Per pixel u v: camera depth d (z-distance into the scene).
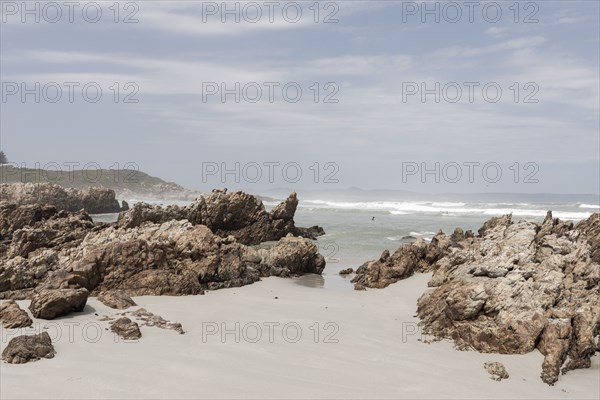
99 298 24.56
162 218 50.34
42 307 21.08
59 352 17.53
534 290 21.16
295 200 59.06
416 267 33.22
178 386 15.06
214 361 17.33
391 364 18.11
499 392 16.00
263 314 24.48
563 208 111.19
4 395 14.01
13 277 26.05
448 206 128.75
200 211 53.94
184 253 31.16
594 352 19.39
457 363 18.48
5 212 49.62
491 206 123.06
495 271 22.62
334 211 111.75
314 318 24.00
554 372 17.52
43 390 14.42
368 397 15.04
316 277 36.75
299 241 38.91
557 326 19.17
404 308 26.33
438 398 15.27
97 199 109.62
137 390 14.66
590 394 16.33
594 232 28.44
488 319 20.70
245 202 55.72
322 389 15.39
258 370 16.77
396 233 62.69
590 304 20.53
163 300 26.55
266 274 35.97
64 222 46.09
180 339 19.70
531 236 24.91
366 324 23.23
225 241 35.91
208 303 26.44
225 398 14.40
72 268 27.22
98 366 16.33
